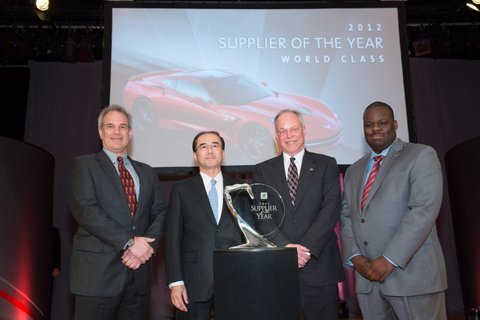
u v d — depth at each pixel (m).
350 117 4.51
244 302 1.96
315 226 2.69
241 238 2.68
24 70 6.06
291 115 2.94
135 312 2.69
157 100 4.45
